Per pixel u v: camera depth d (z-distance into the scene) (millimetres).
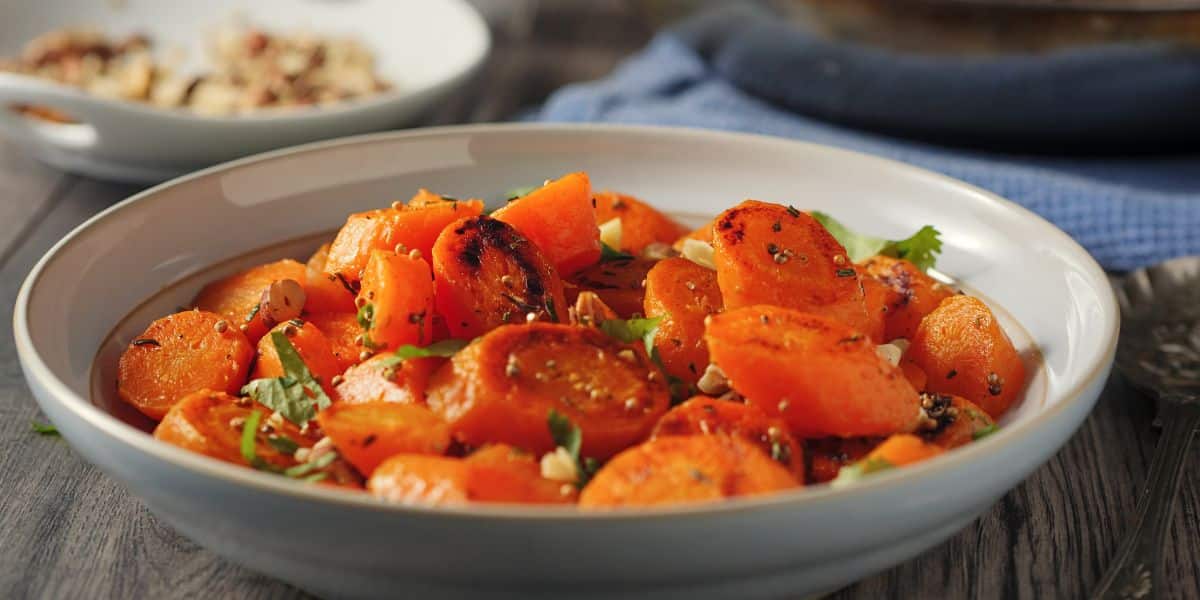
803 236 455
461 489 385
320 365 457
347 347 467
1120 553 442
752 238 449
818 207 537
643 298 472
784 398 415
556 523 366
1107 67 644
